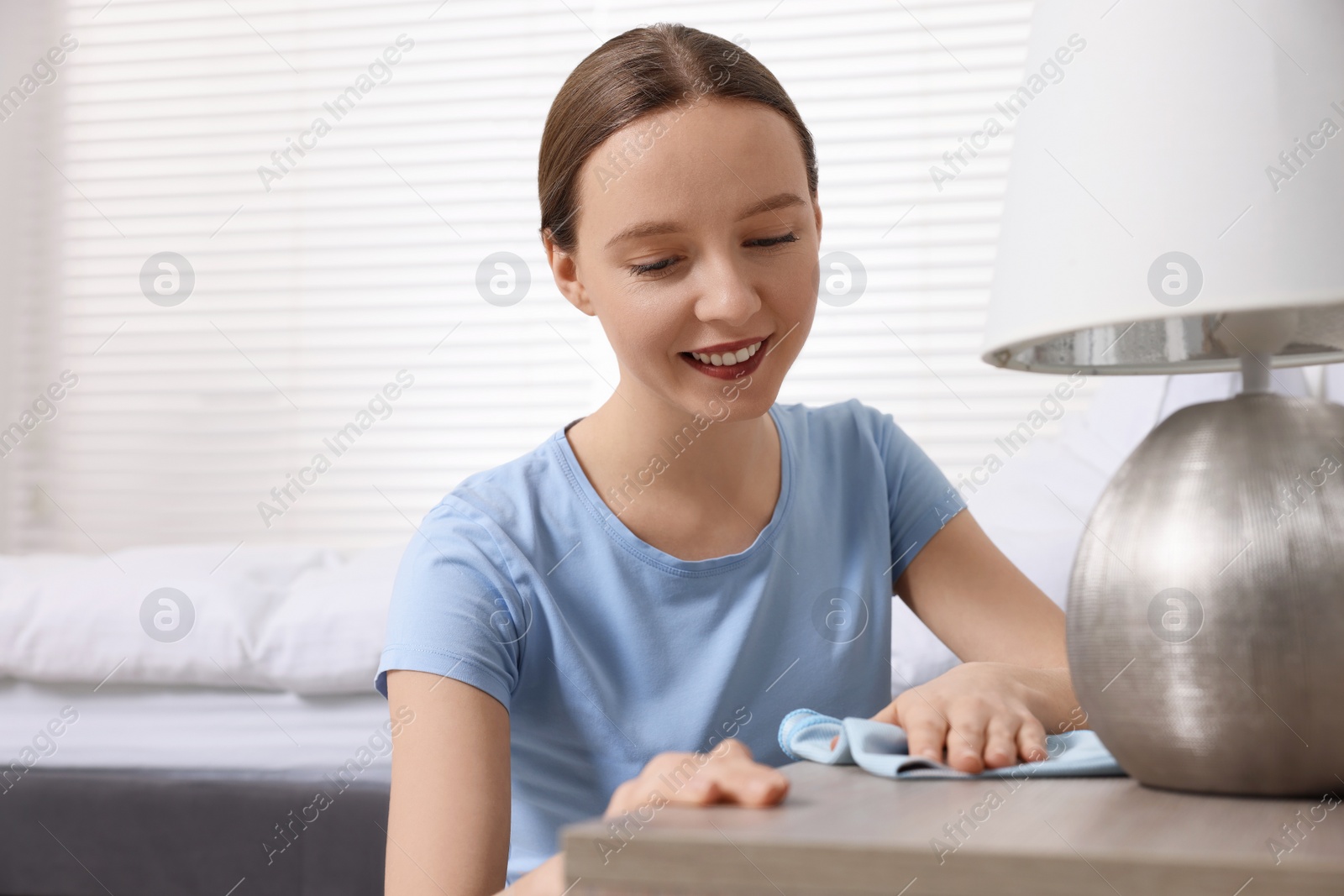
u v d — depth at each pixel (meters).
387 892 0.69
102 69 3.08
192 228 3.02
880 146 2.60
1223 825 0.39
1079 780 0.50
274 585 1.66
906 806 0.43
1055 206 0.49
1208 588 0.44
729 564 0.82
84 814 1.48
